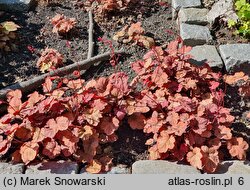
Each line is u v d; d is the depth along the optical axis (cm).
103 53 133
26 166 100
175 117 105
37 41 137
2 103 115
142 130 111
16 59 130
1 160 104
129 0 151
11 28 134
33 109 106
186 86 115
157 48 124
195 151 101
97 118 106
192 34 135
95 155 104
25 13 148
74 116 107
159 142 102
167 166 100
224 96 121
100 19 147
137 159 105
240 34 138
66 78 121
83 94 111
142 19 149
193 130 104
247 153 107
